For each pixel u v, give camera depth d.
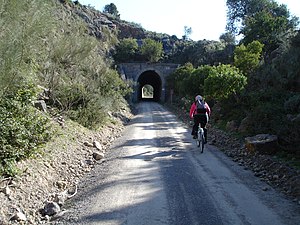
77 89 12.86
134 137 13.20
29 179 5.89
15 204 4.98
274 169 7.41
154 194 5.78
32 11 6.73
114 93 19.42
